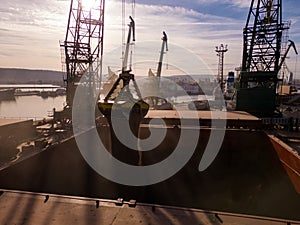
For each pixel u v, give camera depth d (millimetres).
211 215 5031
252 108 27656
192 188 17625
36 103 116000
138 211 5227
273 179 16469
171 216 5012
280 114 27312
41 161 11891
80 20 36281
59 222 4859
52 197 5883
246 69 31719
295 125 20938
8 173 9039
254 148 19078
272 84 30047
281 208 13844
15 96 151500
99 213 5168
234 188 17375
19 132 21875
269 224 4672
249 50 31688
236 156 19297
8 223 4840
